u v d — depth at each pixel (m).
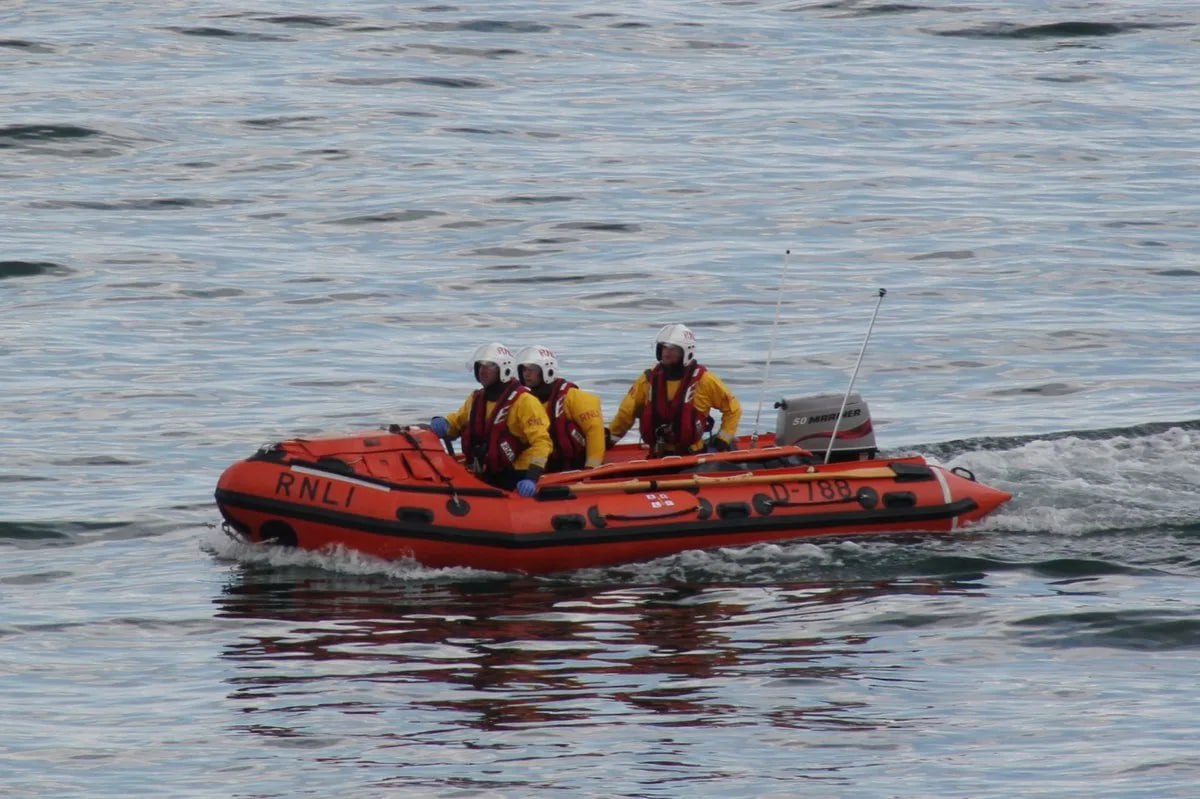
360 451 47.22
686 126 118.19
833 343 74.25
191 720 35.25
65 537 49.12
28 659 39.03
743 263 87.50
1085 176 106.94
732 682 37.34
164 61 131.88
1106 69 136.88
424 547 45.97
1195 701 35.91
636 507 47.41
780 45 143.38
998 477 55.56
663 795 31.64
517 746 33.81
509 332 75.62
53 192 99.25
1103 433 60.66
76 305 78.81
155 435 60.44
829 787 31.94
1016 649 39.34
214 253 88.19
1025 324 76.94
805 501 49.22
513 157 109.31
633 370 69.69
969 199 100.81
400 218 95.56
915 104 125.19
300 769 32.78
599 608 42.94
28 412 63.03
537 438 47.72
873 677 37.62
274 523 46.69
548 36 144.00
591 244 91.12
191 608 42.75
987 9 155.12
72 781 32.38
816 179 105.19
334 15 147.38
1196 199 101.12
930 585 44.69
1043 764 32.84
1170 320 77.75
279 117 116.81
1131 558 47.16
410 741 34.06
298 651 39.47
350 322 76.75
